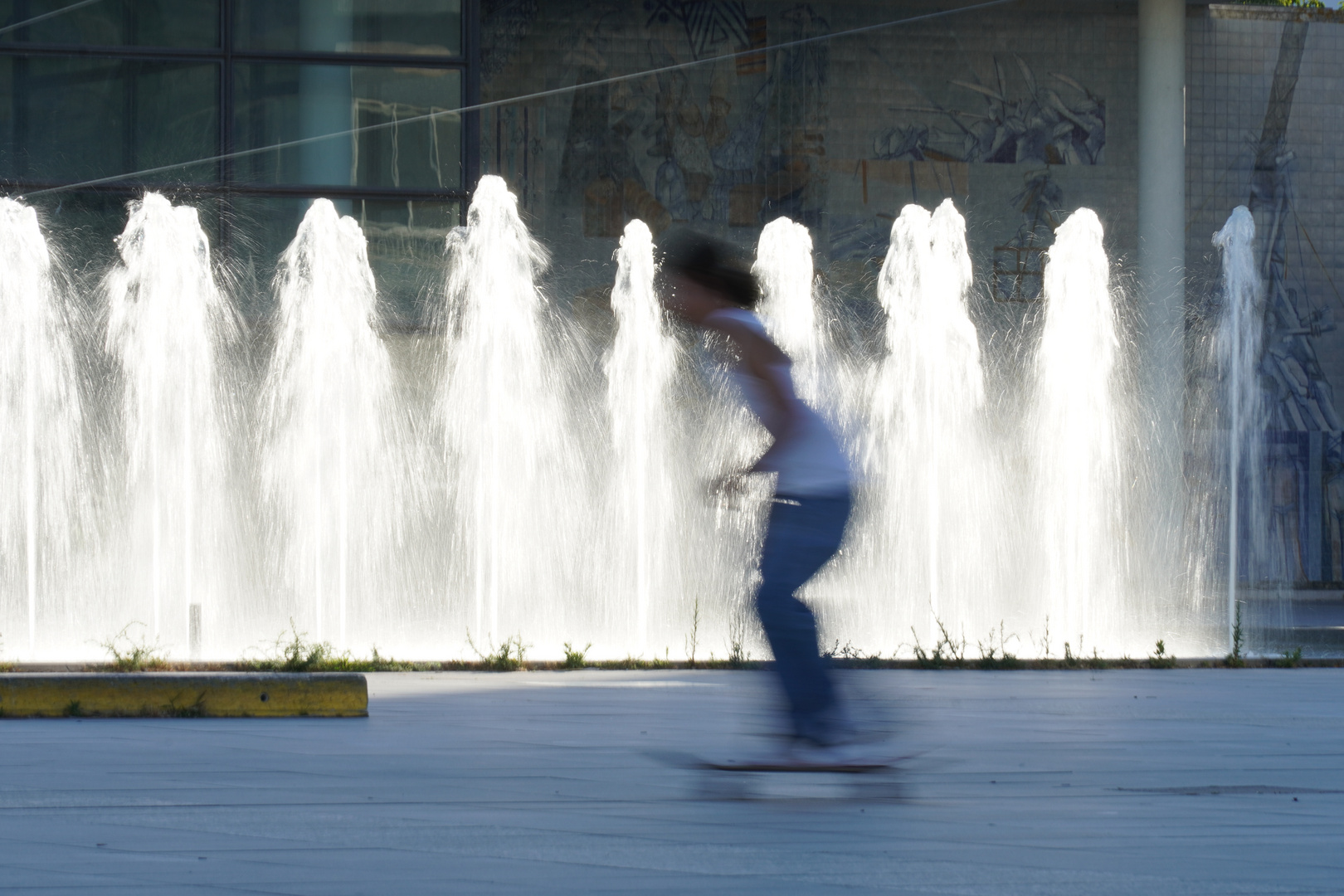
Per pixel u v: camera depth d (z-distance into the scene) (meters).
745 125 45.19
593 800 6.77
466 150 33.00
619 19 44.78
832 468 7.81
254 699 11.04
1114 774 7.88
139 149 31.73
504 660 16.53
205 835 5.70
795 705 7.73
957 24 46.00
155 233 23.72
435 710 11.64
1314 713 11.77
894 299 23.72
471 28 33.12
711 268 7.97
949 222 23.88
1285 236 46.50
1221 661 17.62
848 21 45.66
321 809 6.46
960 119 45.91
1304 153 46.75
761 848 5.51
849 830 5.98
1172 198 43.75
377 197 32.59
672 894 4.60
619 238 44.44
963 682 14.90
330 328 24.12
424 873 4.93
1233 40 46.69
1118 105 46.34
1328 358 45.97
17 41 31.39
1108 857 5.35
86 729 10.13
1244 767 8.22
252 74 32.31
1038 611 22.75
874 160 45.62
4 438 24.17
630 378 25.12
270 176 32.25
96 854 5.29
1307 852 5.48
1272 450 45.03
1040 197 46.03
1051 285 23.09
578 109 44.47
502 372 23.34
